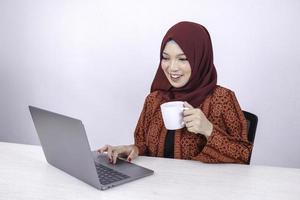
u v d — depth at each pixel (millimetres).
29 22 2824
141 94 2637
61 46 2777
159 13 2473
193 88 1598
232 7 2309
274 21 2244
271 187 1028
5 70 2982
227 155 1279
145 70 2588
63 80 2832
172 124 1246
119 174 1096
